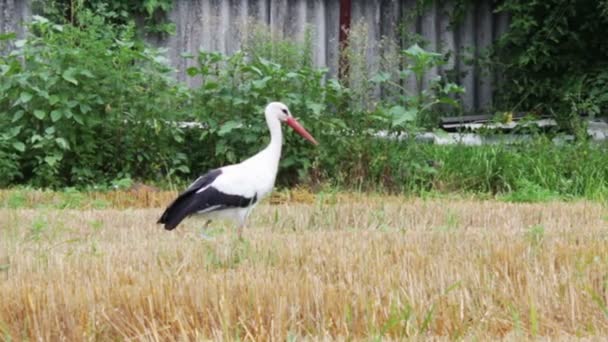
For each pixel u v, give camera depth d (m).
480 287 7.46
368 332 6.61
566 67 19.31
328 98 15.75
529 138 17.47
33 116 15.39
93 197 14.27
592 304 7.13
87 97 15.23
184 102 16.09
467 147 16.66
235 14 19.45
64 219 11.73
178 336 6.70
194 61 19.31
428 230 10.91
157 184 15.49
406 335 6.54
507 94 19.77
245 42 17.31
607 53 19.17
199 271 8.25
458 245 9.46
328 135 15.62
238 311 6.93
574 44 19.19
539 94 19.34
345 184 15.44
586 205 13.52
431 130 17.52
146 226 11.42
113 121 15.49
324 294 7.06
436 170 15.70
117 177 15.38
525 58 18.97
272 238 9.94
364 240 9.85
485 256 8.64
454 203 13.65
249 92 15.67
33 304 6.94
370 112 15.75
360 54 16.55
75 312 6.92
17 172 15.09
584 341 6.21
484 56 19.84
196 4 19.33
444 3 20.11
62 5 18.69
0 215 11.89
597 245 9.22
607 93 18.25
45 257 8.85
